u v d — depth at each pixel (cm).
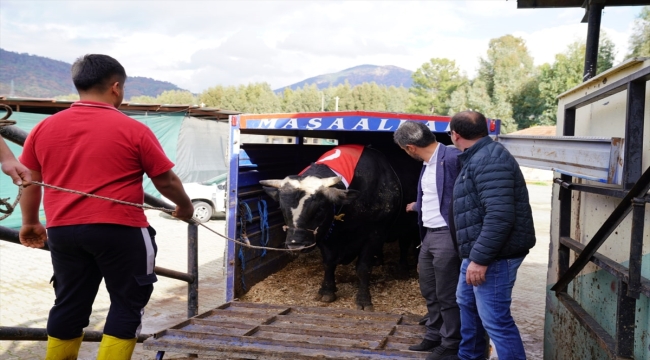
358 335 399
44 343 558
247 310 468
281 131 712
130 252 267
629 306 287
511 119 6069
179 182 284
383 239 549
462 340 364
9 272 891
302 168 761
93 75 267
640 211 262
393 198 548
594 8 530
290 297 560
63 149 259
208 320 430
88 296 276
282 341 370
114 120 264
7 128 290
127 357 271
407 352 368
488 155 325
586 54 541
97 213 256
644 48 3077
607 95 329
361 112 510
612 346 305
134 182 269
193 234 490
